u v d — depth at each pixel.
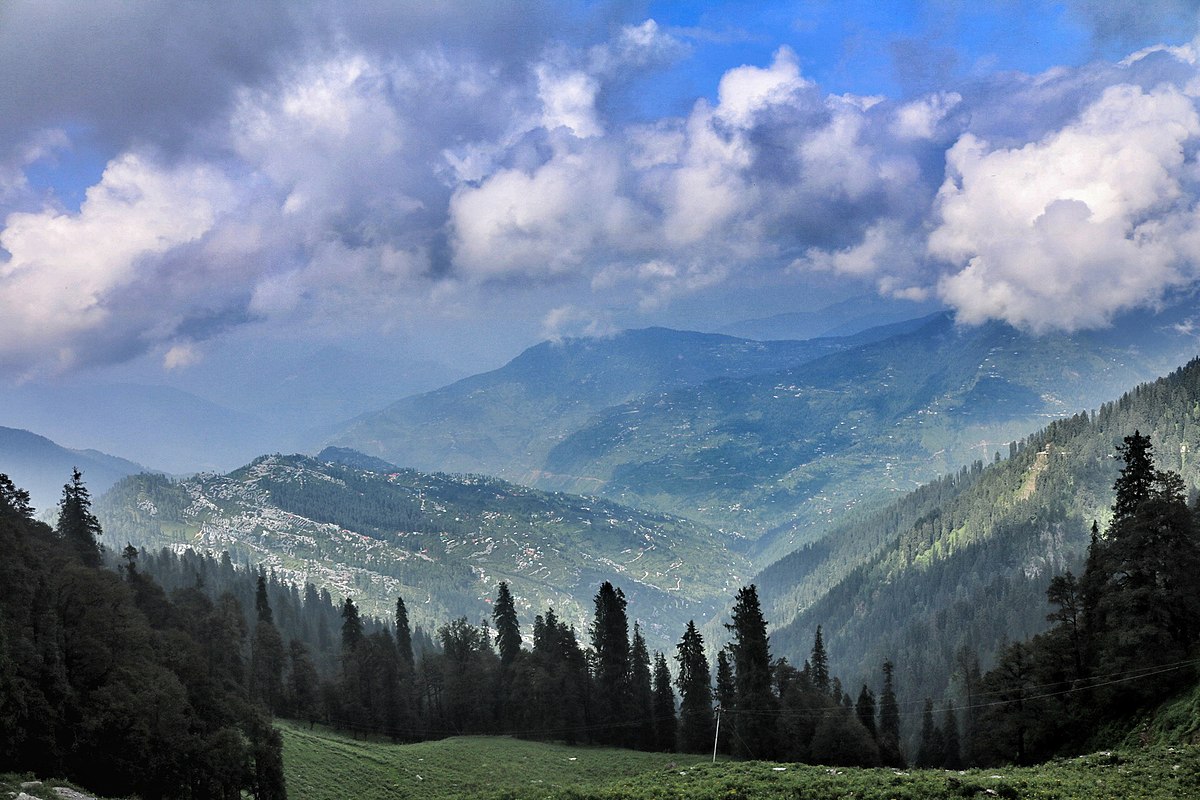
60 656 88.75
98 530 143.88
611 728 145.38
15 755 77.56
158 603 135.50
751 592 143.12
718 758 126.62
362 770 112.62
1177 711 77.19
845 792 68.88
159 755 90.06
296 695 156.25
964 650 179.25
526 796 77.12
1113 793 59.75
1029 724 97.00
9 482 123.31
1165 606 88.25
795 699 129.50
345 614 181.25
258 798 101.00
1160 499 93.81
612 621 150.88
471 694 158.00
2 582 87.94
